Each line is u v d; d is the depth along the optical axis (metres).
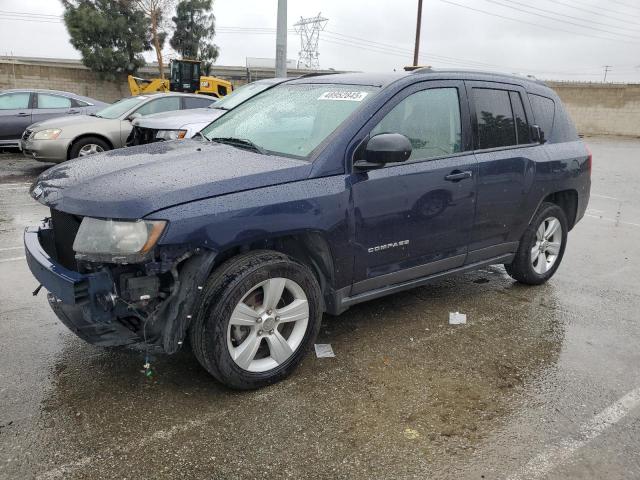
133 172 3.09
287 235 3.24
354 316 4.39
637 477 2.62
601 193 11.30
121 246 2.68
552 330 4.28
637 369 3.69
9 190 9.07
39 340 3.78
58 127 10.20
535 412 3.12
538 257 5.09
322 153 3.33
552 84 33.84
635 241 7.28
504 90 4.52
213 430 2.85
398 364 3.62
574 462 2.71
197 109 9.59
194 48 36.62
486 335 4.13
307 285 3.28
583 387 3.42
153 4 32.75
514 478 2.58
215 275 2.98
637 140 29.08
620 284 5.46
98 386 3.22
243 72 40.03
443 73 4.07
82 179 3.06
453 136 4.04
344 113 3.58
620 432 2.97
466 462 2.68
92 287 2.74
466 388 3.36
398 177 3.59
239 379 3.11
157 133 8.78
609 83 32.19
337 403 3.14
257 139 3.79
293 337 3.36
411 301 4.77
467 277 5.51
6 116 12.34
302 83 4.35
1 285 4.81
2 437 2.72
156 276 2.84
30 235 3.32
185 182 2.90
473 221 4.19
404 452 2.73
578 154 5.16
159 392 3.18
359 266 3.57
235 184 2.98
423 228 3.83
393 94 3.66
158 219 2.71
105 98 30.20
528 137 4.68
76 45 29.30
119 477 2.49
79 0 29.97
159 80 21.22
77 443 2.71
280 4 13.93
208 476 2.52
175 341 2.90
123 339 2.92
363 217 3.46
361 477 2.55
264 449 2.72
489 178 4.20
